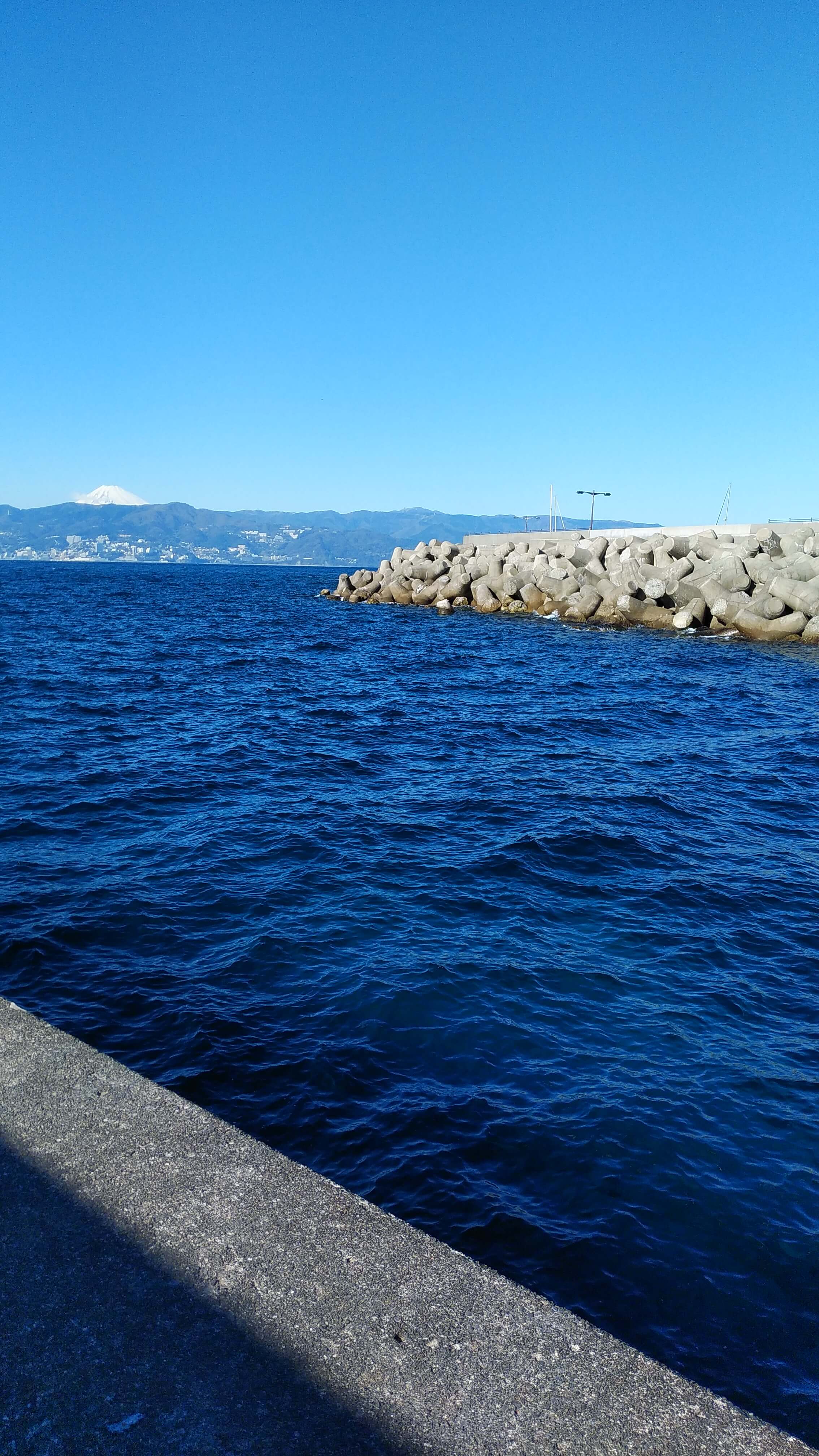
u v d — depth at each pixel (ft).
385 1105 19.58
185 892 30.60
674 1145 18.72
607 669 97.09
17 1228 8.02
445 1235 15.97
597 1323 14.35
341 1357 6.93
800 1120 19.81
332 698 74.38
